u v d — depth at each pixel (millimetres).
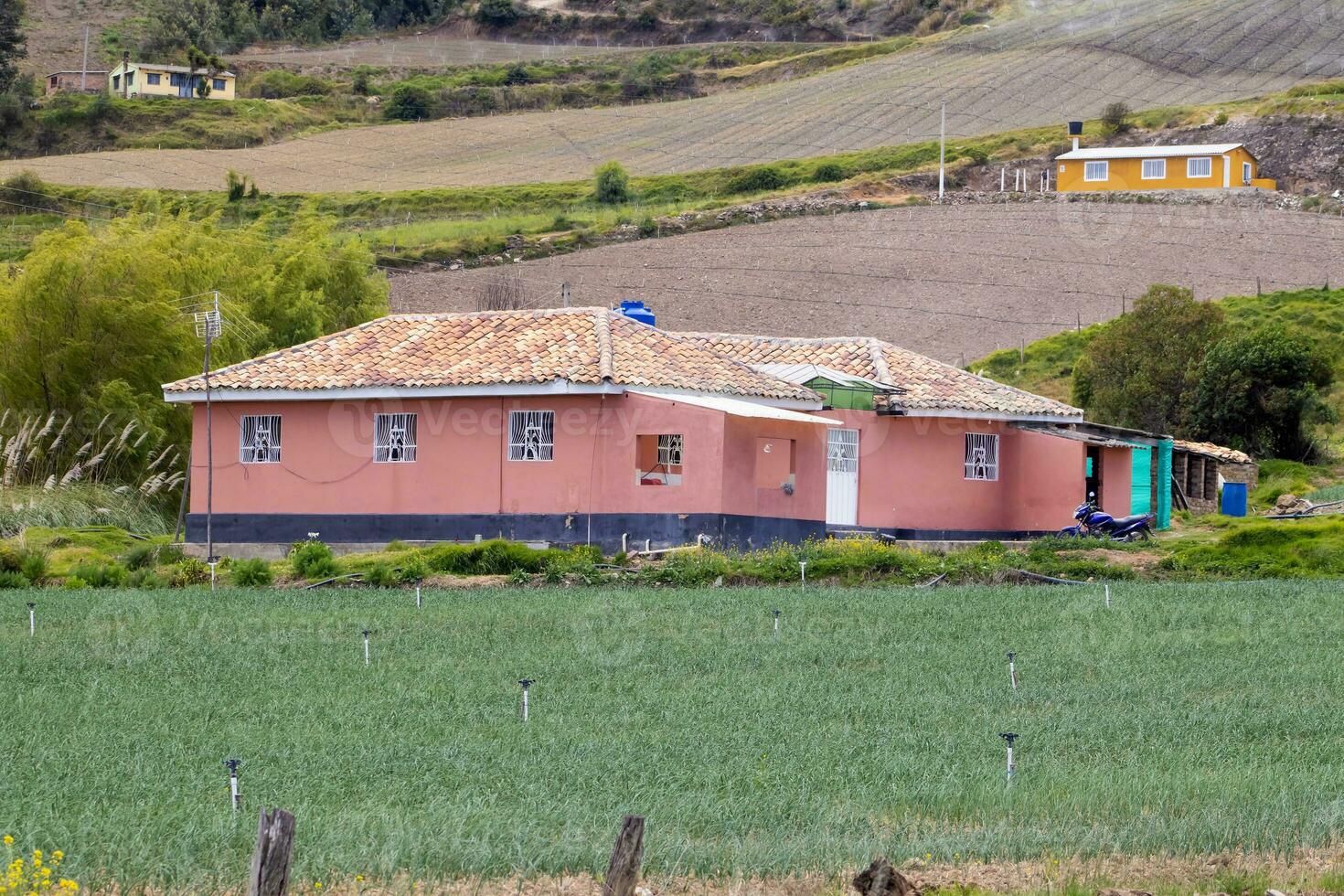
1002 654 59781
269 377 98625
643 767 39938
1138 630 65812
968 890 30688
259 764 39719
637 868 26891
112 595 75812
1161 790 37500
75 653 57719
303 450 99000
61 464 109375
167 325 115375
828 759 41375
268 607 70750
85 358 111938
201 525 100000
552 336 99938
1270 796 36969
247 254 142125
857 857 32219
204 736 43562
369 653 58562
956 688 52969
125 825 32594
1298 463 155375
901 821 35250
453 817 33781
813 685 53094
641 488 92562
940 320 199875
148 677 53125
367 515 97688
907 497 109375
